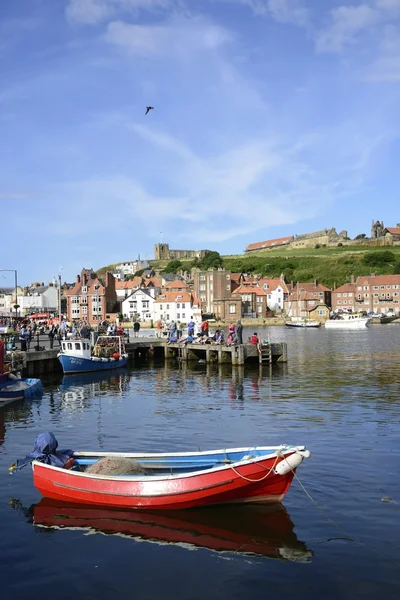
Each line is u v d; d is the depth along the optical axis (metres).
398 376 37.75
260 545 11.82
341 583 10.26
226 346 46.59
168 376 41.12
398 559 11.09
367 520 12.86
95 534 12.55
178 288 154.38
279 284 175.50
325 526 12.61
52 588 10.30
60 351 43.72
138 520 13.23
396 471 16.16
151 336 72.50
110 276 146.12
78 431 22.45
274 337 91.81
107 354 48.09
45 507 14.19
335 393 30.77
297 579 10.43
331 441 19.70
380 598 9.74
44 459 15.27
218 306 154.62
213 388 34.22
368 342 75.31
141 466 14.96
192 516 13.37
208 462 14.64
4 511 13.95
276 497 13.76
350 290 174.12
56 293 166.75
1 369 32.34
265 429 21.94
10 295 175.25
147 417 25.19
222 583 10.34
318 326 136.62
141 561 11.26
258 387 34.00
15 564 11.25
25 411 27.25
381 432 20.94
